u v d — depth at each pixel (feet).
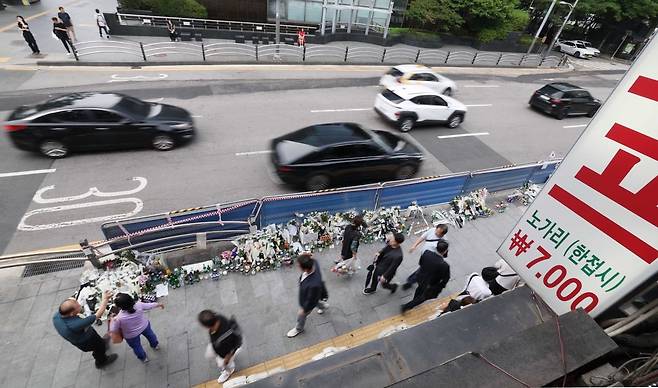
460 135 45.34
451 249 25.98
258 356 17.47
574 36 131.54
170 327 18.33
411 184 27.40
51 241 22.95
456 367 6.39
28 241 22.79
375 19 82.38
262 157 34.14
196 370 16.62
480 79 72.02
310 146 28.48
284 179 28.48
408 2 88.02
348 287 21.65
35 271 20.56
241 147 35.45
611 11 108.78
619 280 7.98
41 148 29.50
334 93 52.37
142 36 63.46
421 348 7.54
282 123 41.34
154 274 20.54
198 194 28.48
